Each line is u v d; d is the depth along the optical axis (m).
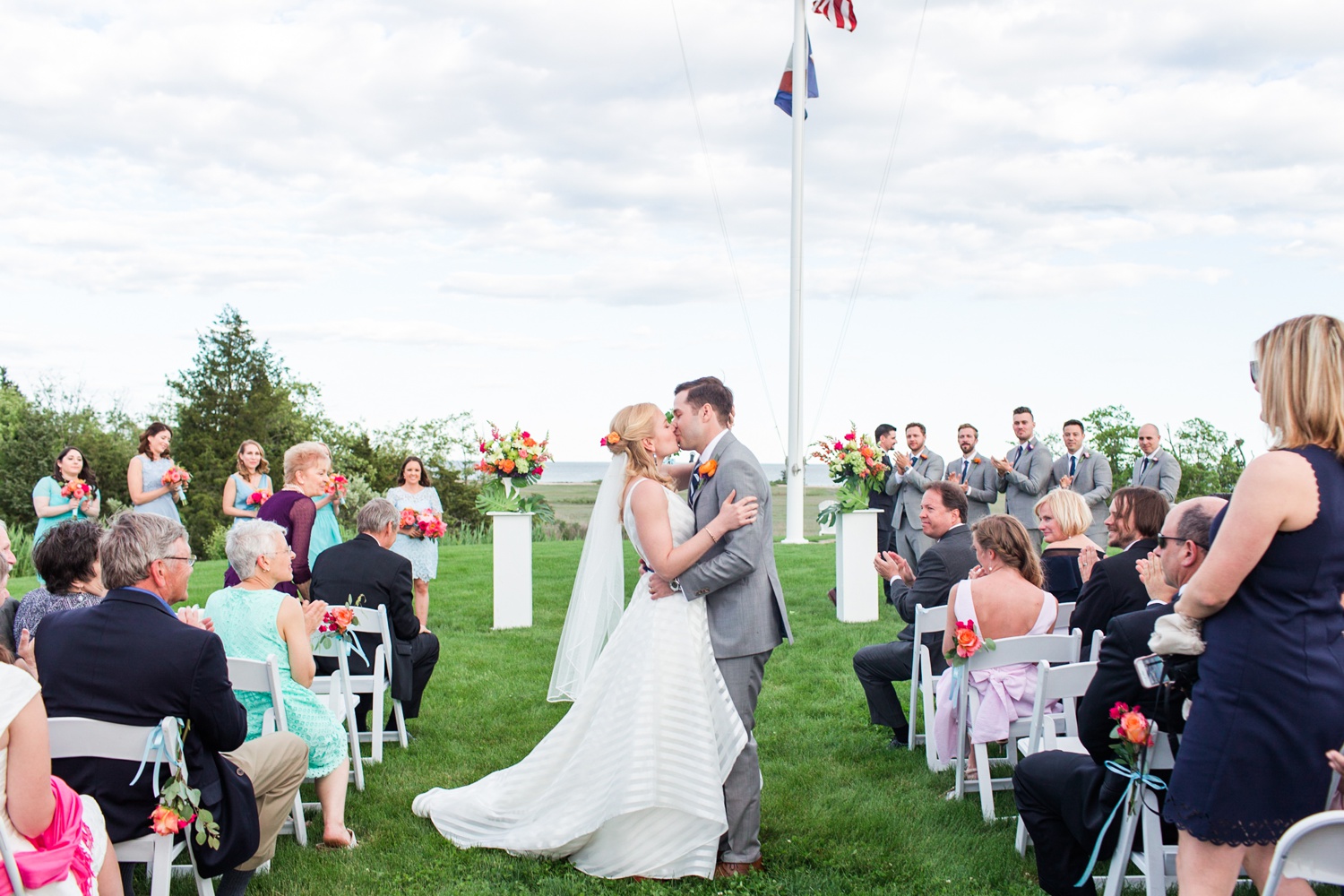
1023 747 4.46
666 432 4.07
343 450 40.44
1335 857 2.01
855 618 9.10
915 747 5.27
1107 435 21.34
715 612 3.77
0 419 32.94
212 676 2.89
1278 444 2.28
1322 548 2.14
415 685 5.74
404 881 3.58
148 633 2.87
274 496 6.38
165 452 8.51
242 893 3.26
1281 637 2.15
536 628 8.88
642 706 3.68
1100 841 2.86
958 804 4.37
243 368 40.22
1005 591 4.33
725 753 3.64
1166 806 2.31
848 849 3.87
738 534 3.63
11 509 30.67
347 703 4.70
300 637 4.06
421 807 4.29
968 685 4.27
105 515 28.83
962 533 5.29
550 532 24.39
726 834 3.74
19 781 2.30
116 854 2.82
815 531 20.44
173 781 2.79
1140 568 3.51
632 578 10.67
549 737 4.07
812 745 5.36
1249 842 2.17
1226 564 2.19
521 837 3.84
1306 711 2.13
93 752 2.79
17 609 4.12
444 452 39.53
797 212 15.95
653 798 3.59
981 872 3.60
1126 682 2.76
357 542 5.36
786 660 7.42
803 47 15.94
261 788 3.30
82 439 31.83
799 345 16.02
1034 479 10.04
